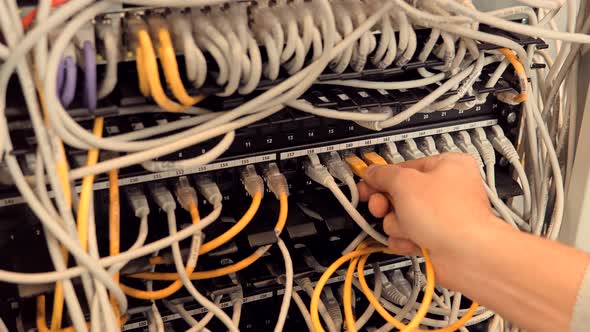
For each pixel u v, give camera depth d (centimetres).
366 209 70
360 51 58
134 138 55
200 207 67
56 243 55
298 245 72
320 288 66
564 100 76
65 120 50
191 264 60
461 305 81
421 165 64
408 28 59
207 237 65
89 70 50
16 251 61
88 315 60
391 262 77
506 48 65
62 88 53
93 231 54
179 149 58
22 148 53
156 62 53
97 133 54
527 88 66
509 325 80
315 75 56
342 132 68
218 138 64
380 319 81
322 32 58
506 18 67
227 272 64
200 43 55
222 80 55
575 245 73
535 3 61
